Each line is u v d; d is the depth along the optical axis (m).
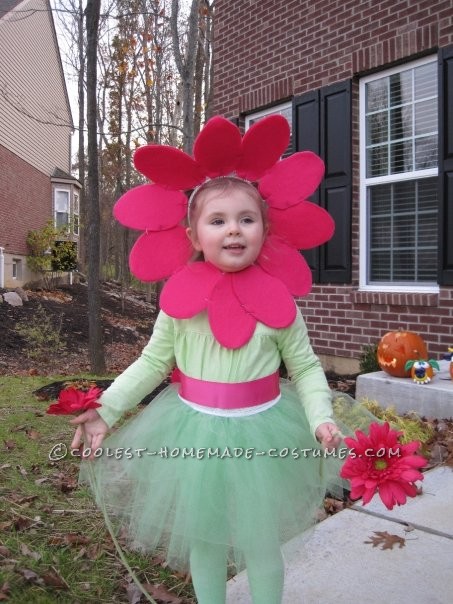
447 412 4.13
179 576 2.43
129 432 1.98
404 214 6.05
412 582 2.31
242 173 2.11
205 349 1.89
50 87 20.31
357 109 6.35
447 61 5.41
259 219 1.93
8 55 16.41
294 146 6.96
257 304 1.92
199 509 1.73
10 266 16.17
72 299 15.08
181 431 1.85
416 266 5.96
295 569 2.41
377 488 1.50
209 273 1.96
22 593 2.22
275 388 1.96
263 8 7.23
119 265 22.80
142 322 13.93
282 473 1.81
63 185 20.75
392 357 4.55
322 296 6.69
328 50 6.50
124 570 2.46
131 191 2.10
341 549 2.57
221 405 1.85
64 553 2.57
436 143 5.73
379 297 6.01
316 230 2.12
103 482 1.96
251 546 1.73
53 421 4.46
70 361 8.98
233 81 7.75
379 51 6.00
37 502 3.04
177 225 2.08
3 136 15.98
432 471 3.43
